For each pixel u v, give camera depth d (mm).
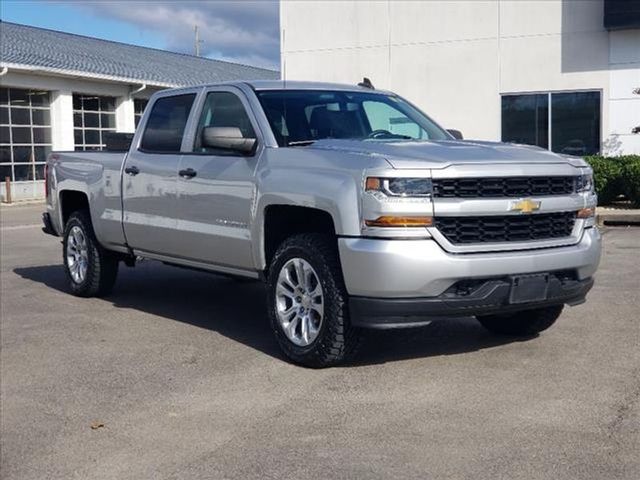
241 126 7113
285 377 6109
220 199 7020
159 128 8086
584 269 6270
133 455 4844
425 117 7895
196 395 5816
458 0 19969
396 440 4816
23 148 27797
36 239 15859
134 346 7223
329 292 5957
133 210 8219
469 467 4398
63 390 6094
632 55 18453
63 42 34781
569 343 6789
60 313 8641
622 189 16484
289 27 21812
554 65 19188
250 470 4523
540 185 6039
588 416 5078
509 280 5820
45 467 4758
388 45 20781
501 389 5648
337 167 5953
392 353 6641
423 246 5590
